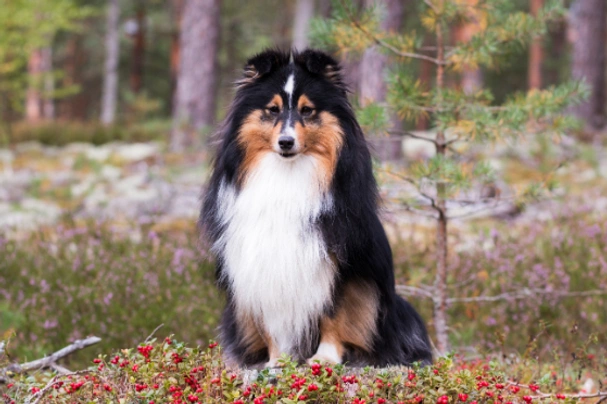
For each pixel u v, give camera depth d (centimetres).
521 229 978
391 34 613
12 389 429
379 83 1251
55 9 1844
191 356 413
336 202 459
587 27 1952
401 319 516
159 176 1398
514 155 1488
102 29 3041
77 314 666
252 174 468
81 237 855
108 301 673
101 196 1289
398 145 1420
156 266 748
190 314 671
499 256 781
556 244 804
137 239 950
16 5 1734
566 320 693
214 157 499
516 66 2952
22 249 852
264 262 456
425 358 526
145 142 2072
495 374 436
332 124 466
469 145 606
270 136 461
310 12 2033
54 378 425
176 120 1759
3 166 1577
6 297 720
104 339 647
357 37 594
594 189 1228
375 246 472
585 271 753
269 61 475
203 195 509
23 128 2019
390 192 594
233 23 2755
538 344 673
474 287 755
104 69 3219
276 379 412
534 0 2302
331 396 388
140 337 647
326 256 454
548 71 3017
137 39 2956
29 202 1257
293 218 456
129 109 2838
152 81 3453
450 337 693
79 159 1566
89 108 3519
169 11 2988
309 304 459
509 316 720
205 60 1753
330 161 464
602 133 1875
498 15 589
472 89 603
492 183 603
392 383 387
